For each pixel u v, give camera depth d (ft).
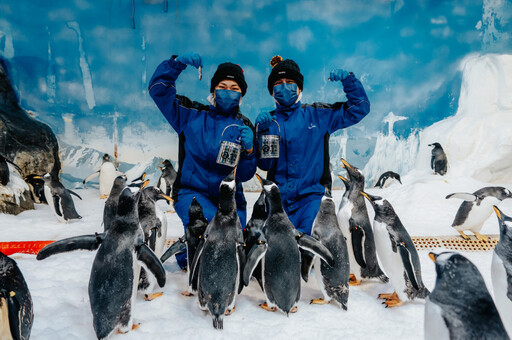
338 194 33.42
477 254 16.26
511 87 41.22
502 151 37.76
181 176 13.94
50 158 36.94
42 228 22.67
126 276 8.64
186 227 11.80
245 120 14.40
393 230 10.34
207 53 51.31
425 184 31.91
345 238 11.57
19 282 7.20
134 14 49.08
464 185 33.09
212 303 9.52
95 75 48.11
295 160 13.91
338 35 52.19
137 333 9.14
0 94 37.76
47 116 46.73
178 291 11.76
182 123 13.76
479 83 42.88
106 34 48.44
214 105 13.97
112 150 48.19
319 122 14.17
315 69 52.65
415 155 48.44
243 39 51.78
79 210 28.84
